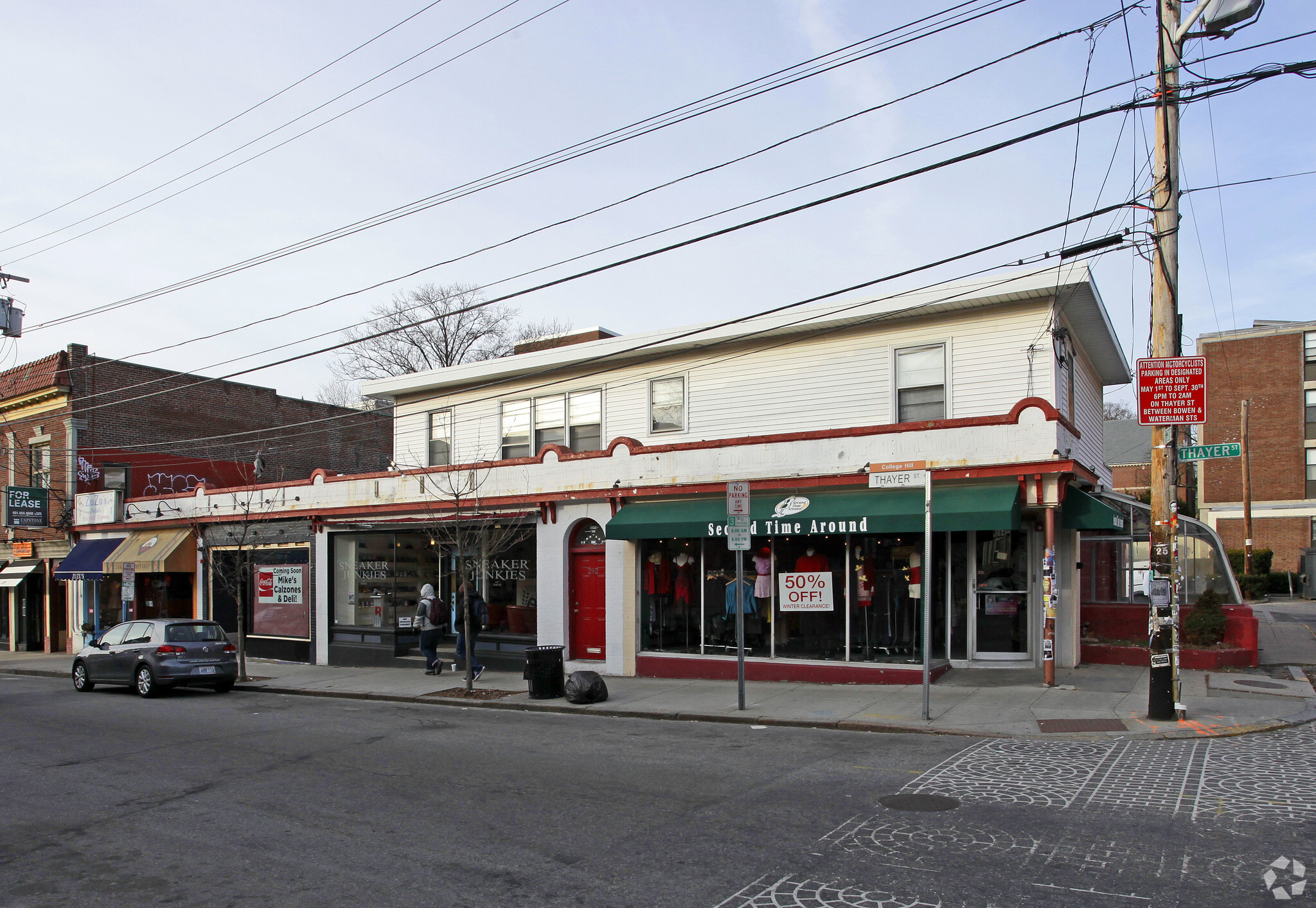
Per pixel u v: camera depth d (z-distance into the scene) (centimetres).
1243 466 4134
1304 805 754
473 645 1984
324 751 1124
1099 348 1948
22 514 2981
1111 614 1784
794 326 1806
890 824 719
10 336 2225
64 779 996
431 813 801
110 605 3000
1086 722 1141
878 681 1513
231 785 945
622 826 738
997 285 1609
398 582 2200
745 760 995
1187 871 597
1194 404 1129
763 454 1639
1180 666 1584
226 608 2673
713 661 1672
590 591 1861
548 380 2194
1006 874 600
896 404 1741
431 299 4819
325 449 3919
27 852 724
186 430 3381
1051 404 1597
